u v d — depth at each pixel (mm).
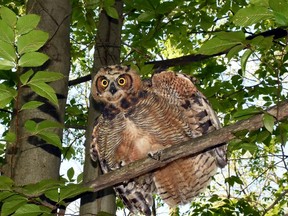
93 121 6363
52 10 6047
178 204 5867
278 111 3758
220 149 5449
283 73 9047
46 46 5910
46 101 5660
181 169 5668
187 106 5520
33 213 3662
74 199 4309
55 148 5621
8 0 8828
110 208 6309
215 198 9016
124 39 9398
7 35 3316
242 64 3572
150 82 5699
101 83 5703
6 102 3680
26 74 3553
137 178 5699
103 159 5852
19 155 5434
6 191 3711
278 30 7125
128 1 7512
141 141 5613
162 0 8211
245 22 3312
